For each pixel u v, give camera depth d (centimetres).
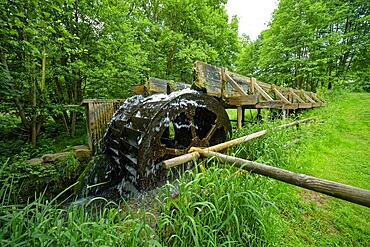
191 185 142
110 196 340
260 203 145
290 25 948
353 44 1063
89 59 567
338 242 146
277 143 275
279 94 509
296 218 170
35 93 451
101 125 450
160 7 1048
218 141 363
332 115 559
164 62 941
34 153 419
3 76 337
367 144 372
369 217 173
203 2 1046
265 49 1109
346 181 235
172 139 461
